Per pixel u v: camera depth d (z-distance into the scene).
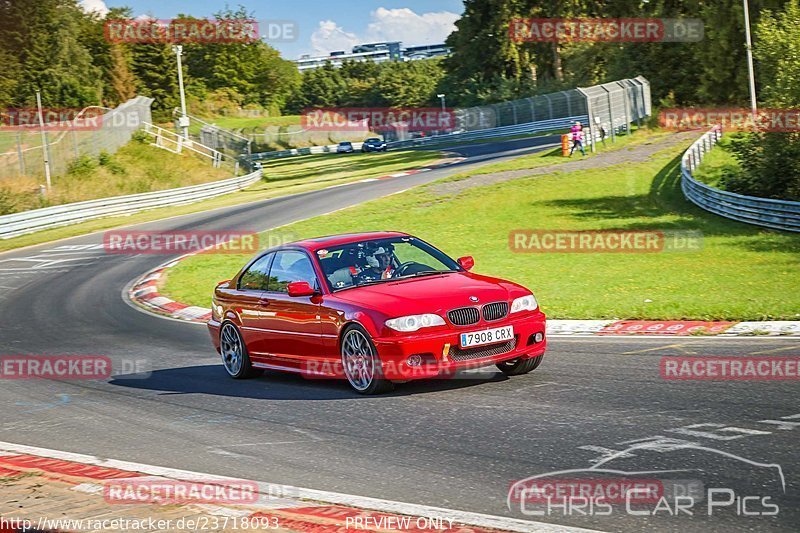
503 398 7.76
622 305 13.32
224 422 7.83
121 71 85.56
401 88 142.25
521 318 8.36
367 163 64.94
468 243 24.98
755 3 51.53
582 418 6.83
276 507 5.01
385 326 7.94
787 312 11.39
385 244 9.45
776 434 6.03
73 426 8.17
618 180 36.34
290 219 32.62
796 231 23.83
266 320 9.51
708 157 39.19
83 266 25.91
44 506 5.20
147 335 14.46
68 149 47.34
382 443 6.58
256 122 109.62
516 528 4.54
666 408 6.98
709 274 17.44
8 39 75.25
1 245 31.97
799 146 28.72
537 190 35.34
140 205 41.56
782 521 4.48
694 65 60.19
